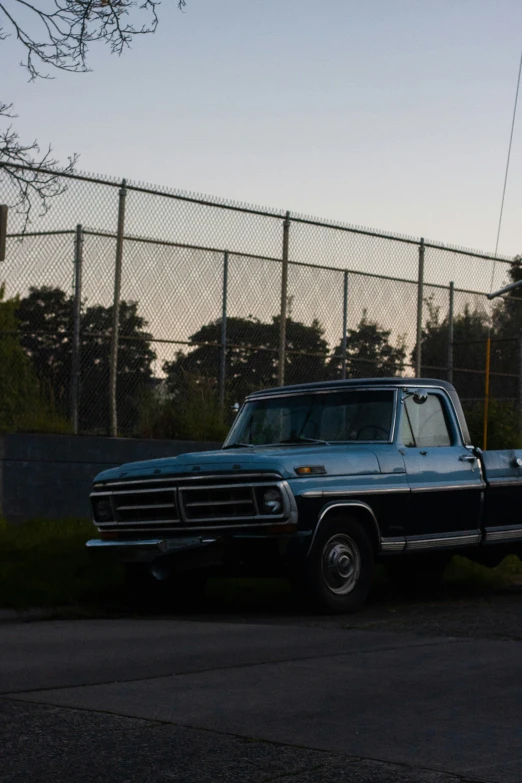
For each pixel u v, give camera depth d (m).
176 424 15.72
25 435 14.06
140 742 5.22
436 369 19.56
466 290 20.00
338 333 17.91
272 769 4.79
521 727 5.57
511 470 11.83
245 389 16.66
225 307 16.28
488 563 12.25
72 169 13.39
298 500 9.77
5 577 10.45
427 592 12.30
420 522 10.85
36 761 4.91
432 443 11.28
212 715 5.77
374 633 8.74
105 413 15.05
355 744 5.22
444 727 5.56
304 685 6.56
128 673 6.95
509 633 8.74
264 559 9.79
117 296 15.03
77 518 14.33
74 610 10.15
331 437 11.16
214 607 10.84
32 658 7.52
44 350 14.59
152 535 10.39
